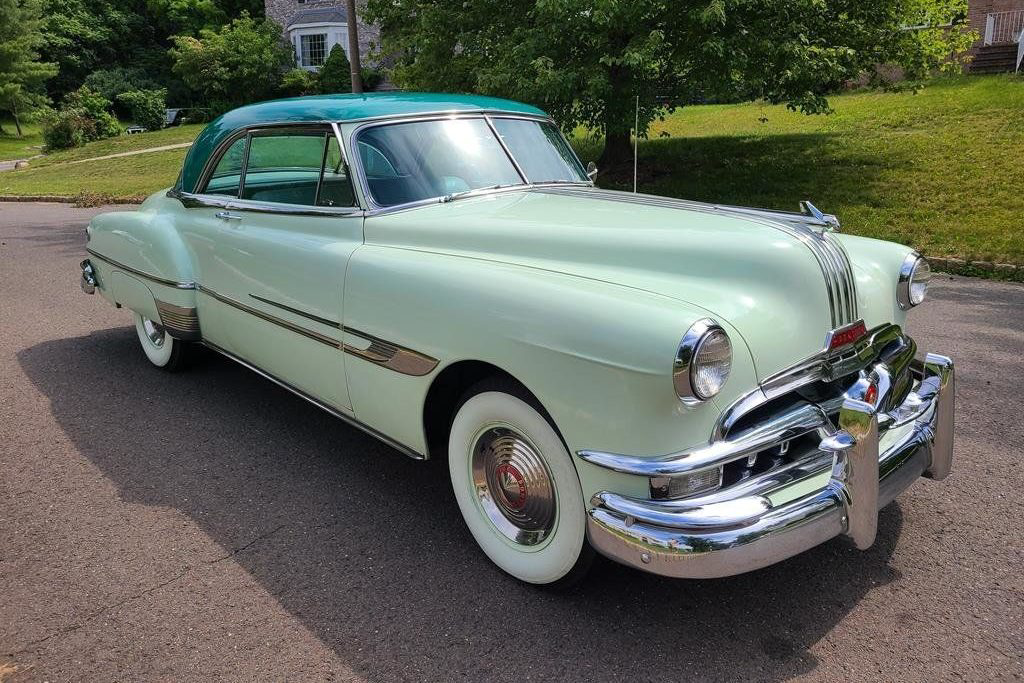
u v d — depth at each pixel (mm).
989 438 3957
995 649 2473
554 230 2938
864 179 10992
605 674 2389
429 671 2416
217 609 2732
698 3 10172
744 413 2336
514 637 2564
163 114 37312
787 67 10508
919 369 3088
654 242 2752
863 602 2723
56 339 6047
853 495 2393
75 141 30500
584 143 15172
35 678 2408
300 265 3486
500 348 2574
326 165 3514
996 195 9578
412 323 2908
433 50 11945
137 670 2439
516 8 11148
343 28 37156
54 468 3818
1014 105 13453
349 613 2701
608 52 10336
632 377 2240
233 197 4141
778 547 2279
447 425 3166
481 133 3838
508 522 2867
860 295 2889
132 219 4852
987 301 6707
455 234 3104
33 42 40125
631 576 2893
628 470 2281
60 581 2900
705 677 2371
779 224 2779
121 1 48750
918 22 12367
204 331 4492
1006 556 2969
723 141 14398
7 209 15305
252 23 37125
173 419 4418
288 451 3994
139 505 3457
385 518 3332
